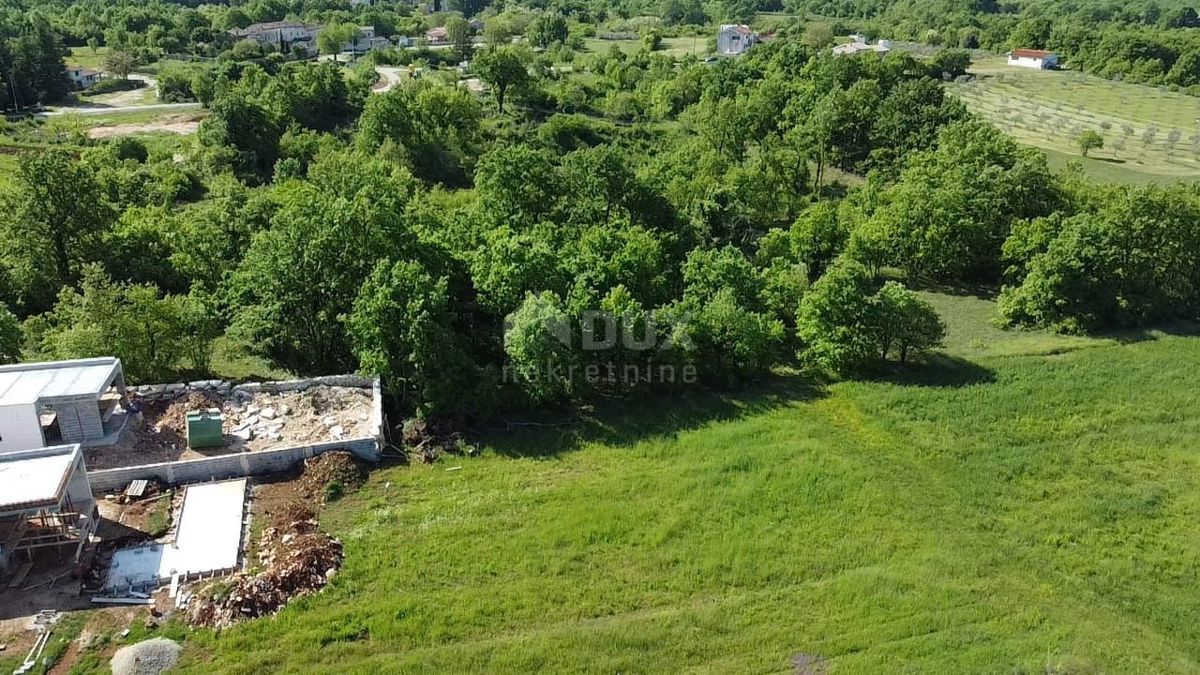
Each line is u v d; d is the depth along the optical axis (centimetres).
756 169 7481
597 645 2844
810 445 4119
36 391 3631
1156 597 3134
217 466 3662
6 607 2877
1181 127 10844
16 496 2952
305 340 4703
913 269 6875
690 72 11044
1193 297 6075
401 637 2866
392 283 4253
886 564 3272
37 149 8512
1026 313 5803
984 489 3797
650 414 4456
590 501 3638
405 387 4338
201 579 3064
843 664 2781
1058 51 15550
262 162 9006
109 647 2752
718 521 3528
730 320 4788
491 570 3195
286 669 2719
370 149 8944
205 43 14850
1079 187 6994
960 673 2741
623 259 5081
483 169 6234
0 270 5119
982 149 7388
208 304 4891
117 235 5462
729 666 2773
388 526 3434
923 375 4972
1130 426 4391
